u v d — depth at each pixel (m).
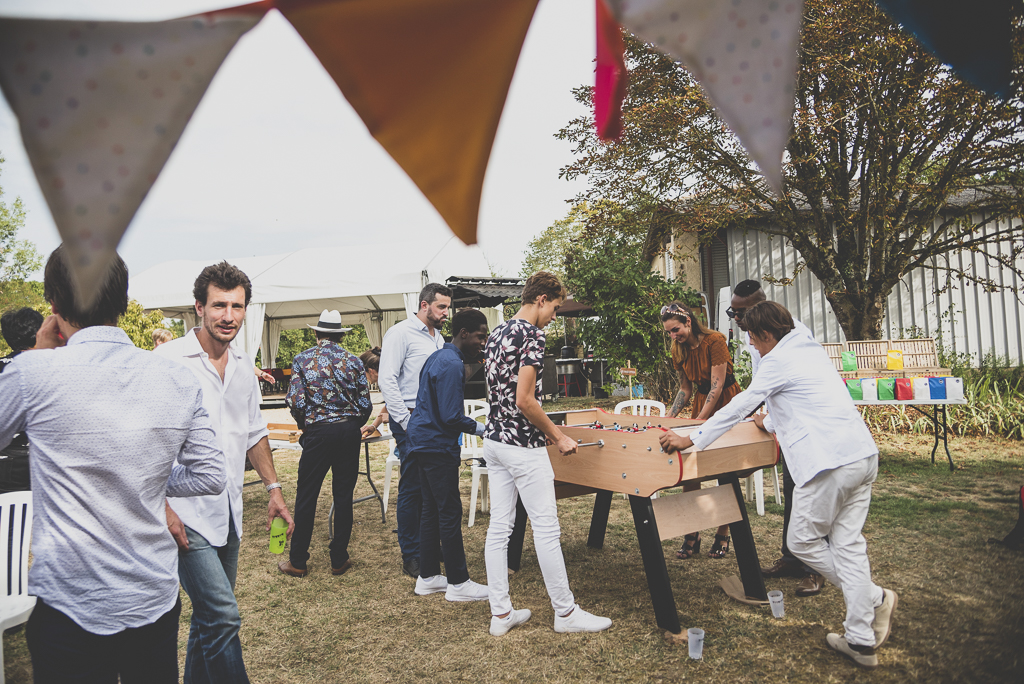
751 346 3.99
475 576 4.07
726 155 9.54
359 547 4.77
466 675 2.83
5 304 14.62
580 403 13.27
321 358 4.20
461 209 0.66
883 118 8.57
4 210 13.80
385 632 3.30
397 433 4.21
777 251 12.17
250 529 5.38
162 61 0.51
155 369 1.70
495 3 0.64
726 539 4.21
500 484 3.27
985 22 0.97
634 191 10.33
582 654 2.96
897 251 9.97
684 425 4.09
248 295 2.46
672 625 3.04
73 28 0.49
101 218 0.49
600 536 4.46
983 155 8.73
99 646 1.58
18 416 1.52
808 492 2.78
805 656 2.83
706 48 0.63
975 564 3.80
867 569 2.73
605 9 0.69
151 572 1.65
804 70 8.11
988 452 7.17
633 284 10.38
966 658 2.71
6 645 3.31
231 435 2.39
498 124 0.66
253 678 2.88
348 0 0.59
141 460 1.61
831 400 2.78
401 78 0.63
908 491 5.55
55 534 1.54
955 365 10.41
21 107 0.48
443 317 4.48
